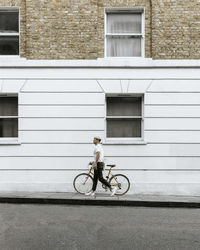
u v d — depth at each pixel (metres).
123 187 9.77
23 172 10.33
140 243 5.03
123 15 10.71
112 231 5.71
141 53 10.66
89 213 7.29
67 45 10.40
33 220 6.49
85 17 10.41
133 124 10.68
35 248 4.75
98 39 10.52
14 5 10.52
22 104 10.41
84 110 10.40
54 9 10.44
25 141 10.36
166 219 6.77
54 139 10.35
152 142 10.30
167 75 10.35
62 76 10.42
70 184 10.24
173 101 10.34
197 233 5.64
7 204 8.44
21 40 10.53
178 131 10.30
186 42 10.32
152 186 10.16
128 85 10.38
